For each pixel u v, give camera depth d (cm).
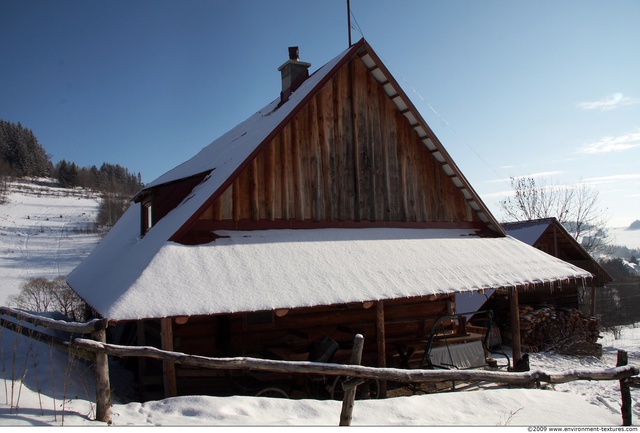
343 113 1237
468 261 1210
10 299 2572
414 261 1130
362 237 1173
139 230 1575
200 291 850
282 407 655
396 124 1313
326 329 1197
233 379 1019
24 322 1027
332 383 1030
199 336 1065
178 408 630
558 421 703
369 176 1255
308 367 578
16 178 10762
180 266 907
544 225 2444
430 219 1344
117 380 1126
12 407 570
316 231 1147
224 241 1013
